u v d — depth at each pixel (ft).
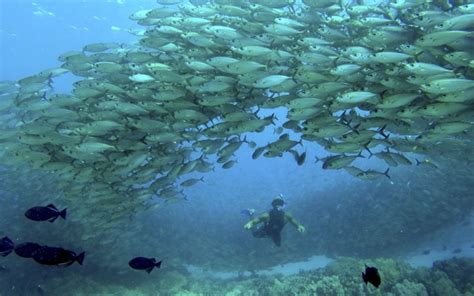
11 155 13.12
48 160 11.71
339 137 11.07
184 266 22.39
